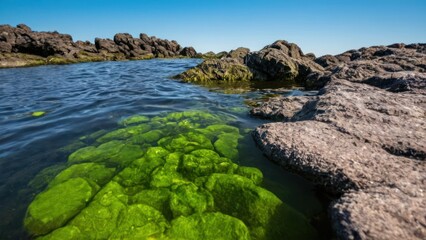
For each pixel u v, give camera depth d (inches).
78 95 147.9
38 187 56.4
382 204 39.8
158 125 93.3
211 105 127.0
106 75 259.9
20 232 44.0
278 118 98.5
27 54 517.3
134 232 42.0
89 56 581.9
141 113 110.0
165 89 171.6
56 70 334.0
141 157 66.7
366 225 36.1
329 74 179.9
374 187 45.6
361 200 41.2
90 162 65.6
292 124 75.0
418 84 97.3
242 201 49.7
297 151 60.3
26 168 64.1
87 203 49.7
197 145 74.9
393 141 60.4
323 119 75.5
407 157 55.8
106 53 660.7
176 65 417.4
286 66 224.5
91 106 121.0
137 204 48.1
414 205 39.2
